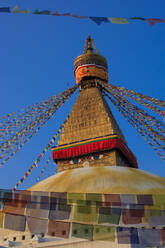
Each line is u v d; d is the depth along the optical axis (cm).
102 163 2588
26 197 1098
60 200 1155
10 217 1039
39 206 1104
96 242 1553
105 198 1227
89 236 1123
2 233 1942
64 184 2020
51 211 1113
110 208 1205
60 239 1684
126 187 1883
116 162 2552
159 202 1279
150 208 1255
